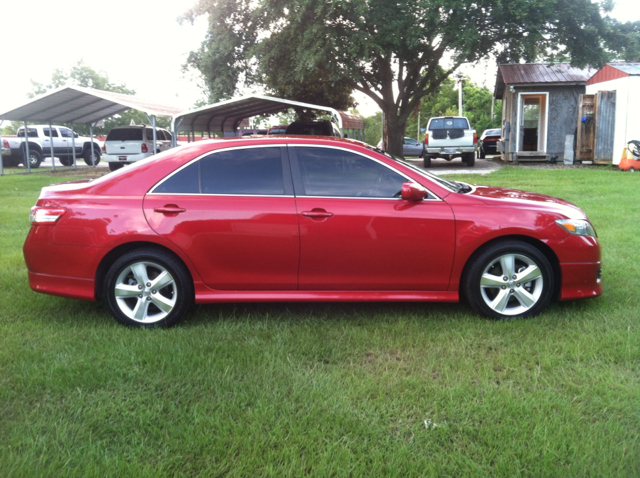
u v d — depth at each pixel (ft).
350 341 13.17
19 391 10.76
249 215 13.99
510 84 74.79
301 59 56.08
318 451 8.65
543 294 14.48
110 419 9.67
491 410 9.79
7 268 20.34
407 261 14.23
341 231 14.01
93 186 14.60
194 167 14.47
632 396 10.26
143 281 14.21
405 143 98.99
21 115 72.28
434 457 8.50
